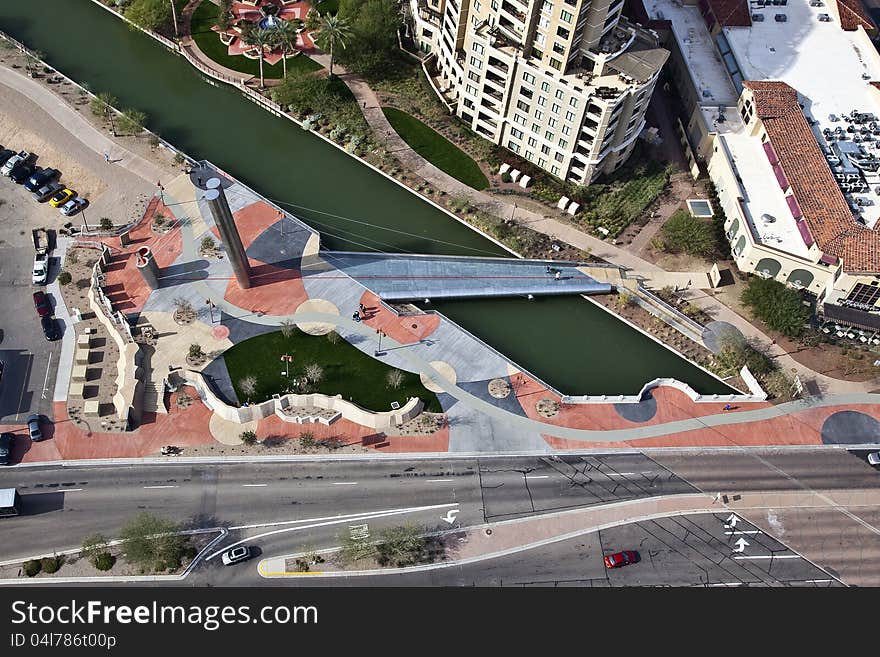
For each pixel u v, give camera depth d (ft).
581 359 418.31
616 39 458.91
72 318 405.59
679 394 401.29
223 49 544.62
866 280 410.11
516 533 350.23
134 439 366.84
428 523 350.64
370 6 520.42
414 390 388.57
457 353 405.18
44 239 432.25
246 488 356.18
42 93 508.94
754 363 405.59
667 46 558.15
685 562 345.92
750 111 484.74
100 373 387.75
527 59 447.83
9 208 450.30
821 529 359.87
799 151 458.09
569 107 442.91
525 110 468.75
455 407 385.70
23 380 382.63
